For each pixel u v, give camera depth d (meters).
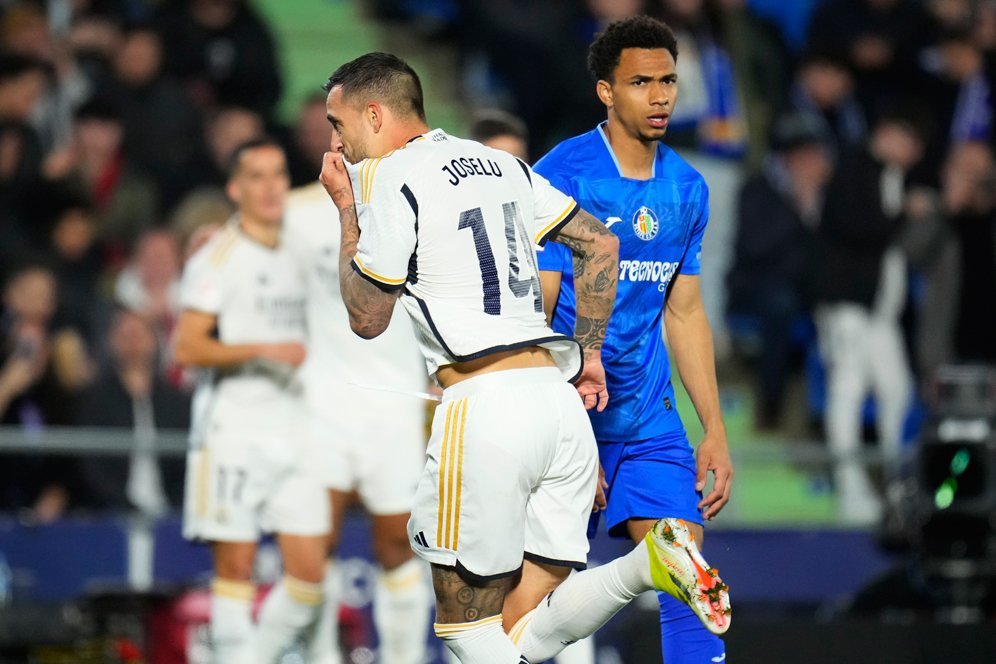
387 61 15.68
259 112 39.12
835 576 30.42
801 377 38.72
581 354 15.58
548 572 16.11
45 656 24.20
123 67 37.03
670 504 16.95
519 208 15.45
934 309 37.53
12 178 33.53
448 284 15.02
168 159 36.47
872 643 21.23
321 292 24.16
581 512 15.70
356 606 28.02
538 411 15.06
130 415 30.66
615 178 16.81
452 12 46.31
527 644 15.84
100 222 35.69
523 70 40.75
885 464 33.44
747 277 37.78
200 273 23.56
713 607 14.73
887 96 41.75
